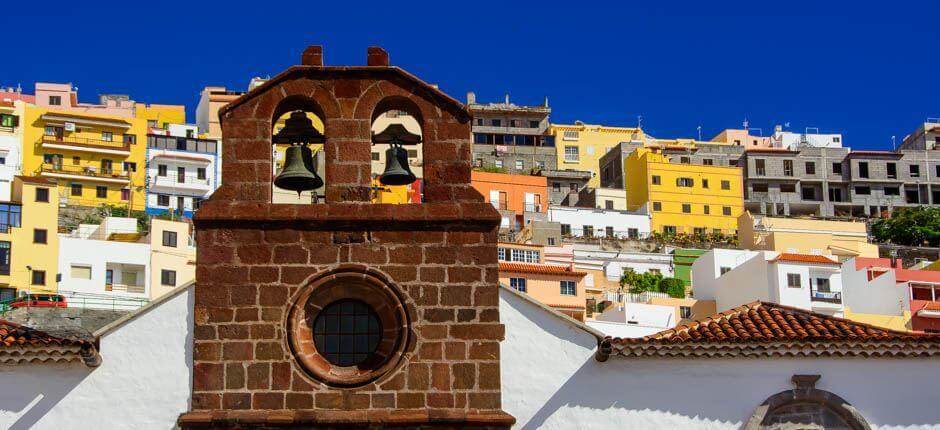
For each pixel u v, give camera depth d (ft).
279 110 83.25
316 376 77.97
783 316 90.89
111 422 79.25
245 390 77.87
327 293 79.77
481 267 79.92
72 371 80.18
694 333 87.04
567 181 418.10
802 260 241.76
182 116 434.71
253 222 79.61
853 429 83.97
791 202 435.94
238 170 80.38
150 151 370.73
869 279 260.83
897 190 443.32
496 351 78.95
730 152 444.55
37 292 252.62
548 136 440.45
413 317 79.00
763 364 84.58
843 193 444.14
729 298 254.68
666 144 468.75
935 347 84.38
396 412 77.66
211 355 78.33
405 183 82.99
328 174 80.43
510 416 77.92
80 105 424.87
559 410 82.12
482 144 435.12
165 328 80.59
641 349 83.05
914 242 384.88
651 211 391.04
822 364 84.89
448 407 78.13
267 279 79.15
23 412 79.46
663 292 282.15
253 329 78.59
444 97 82.17
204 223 79.77
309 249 79.56
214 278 79.20
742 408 83.66
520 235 337.52
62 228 298.56
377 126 367.86
